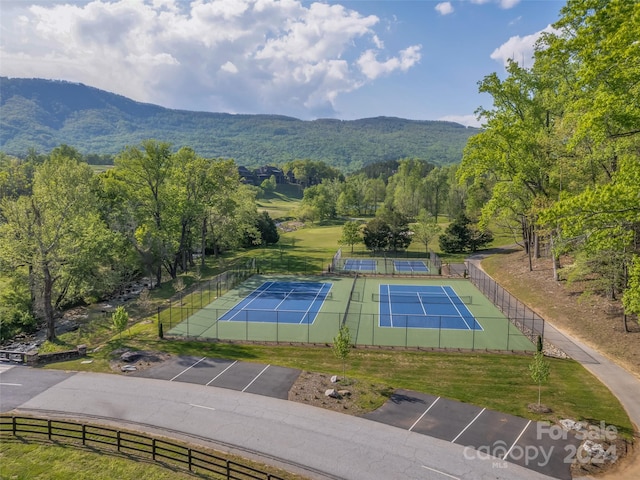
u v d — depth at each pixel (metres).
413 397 27.42
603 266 38.62
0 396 27.52
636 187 21.73
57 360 33.66
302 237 112.75
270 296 54.66
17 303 47.19
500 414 25.38
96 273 52.00
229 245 87.94
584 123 23.89
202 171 66.50
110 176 68.25
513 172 53.12
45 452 21.44
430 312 47.12
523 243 78.25
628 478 19.83
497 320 43.75
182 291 56.78
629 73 21.56
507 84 52.72
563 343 37.03
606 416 25.16
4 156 114.25
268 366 32.28
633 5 20.34
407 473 20.14
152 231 61.12
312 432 23.55
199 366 32.25
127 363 32.91
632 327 36.66
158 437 23.09
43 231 43.16
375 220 90.00
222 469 20.39
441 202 139.38
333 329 41.31
